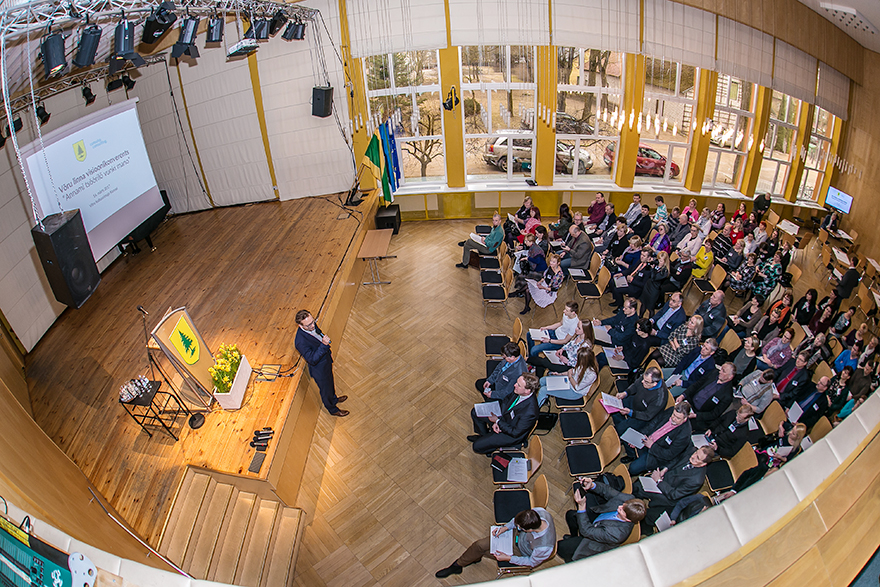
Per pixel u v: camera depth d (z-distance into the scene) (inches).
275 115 434.9
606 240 379.6
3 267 276.5
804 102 456.8
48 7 162.6
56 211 303.7
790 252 338.3
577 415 230.5
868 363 223.1
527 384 206.1
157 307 319.0
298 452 239.8
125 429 229.8
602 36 409.4
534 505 194.4
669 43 408.8
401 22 409.7
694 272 350.9
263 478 205.5
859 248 423.5
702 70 430.6
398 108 448.8
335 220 420.5
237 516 204.8
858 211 435.5
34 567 88.1
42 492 131.5
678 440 200.8
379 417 267.7
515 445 219.6
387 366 301.6
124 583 80.7
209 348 275.4
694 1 386.6
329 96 411.2
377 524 216.5
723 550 84.3
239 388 238.1
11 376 247.0
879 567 84.7
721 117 456.4
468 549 189.9
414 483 233.0
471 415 259.6
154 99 429.1
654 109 448.8
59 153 304.8
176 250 392.8
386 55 425.1
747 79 419.2
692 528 86.1
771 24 390.6
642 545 83.4
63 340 296.2
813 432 210.8
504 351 232.1
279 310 306.2
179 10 239.8
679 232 381.7
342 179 463.5
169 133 442.6
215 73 418.9
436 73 434.6
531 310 345.4
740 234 373.4
